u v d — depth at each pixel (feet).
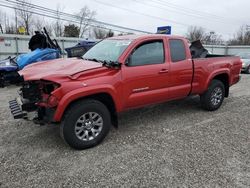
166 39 17.35
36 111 13.97
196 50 23.38
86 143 14.02
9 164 12.53
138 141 15.24
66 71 13.84
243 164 12.72
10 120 18.63
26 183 11.05
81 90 13.29
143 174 11.74
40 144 14.71
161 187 10.82
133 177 11.51
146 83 16.07
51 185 10.93
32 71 14.70
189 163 12.72
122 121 18.71
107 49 16.80
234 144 14.97
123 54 15.19
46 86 13.60
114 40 17.63
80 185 10.94
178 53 17.95
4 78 31.73
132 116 19.83
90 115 14.03
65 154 13.56
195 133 16.56
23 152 13.75
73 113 13.42
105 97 14.82
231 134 16.49
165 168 12.25
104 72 14.35
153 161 12.89
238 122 18.81
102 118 14.44
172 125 17.97
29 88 14.26
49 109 13.39
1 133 16.24
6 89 31.19
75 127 13.60
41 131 16.56
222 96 21.71
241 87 33.47
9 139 15.37
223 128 17.53
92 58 16.75
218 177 11.56
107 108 15.24
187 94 19.03
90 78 13.82
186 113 20.68
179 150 14.11
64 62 15.94
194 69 18.80
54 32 168.86
